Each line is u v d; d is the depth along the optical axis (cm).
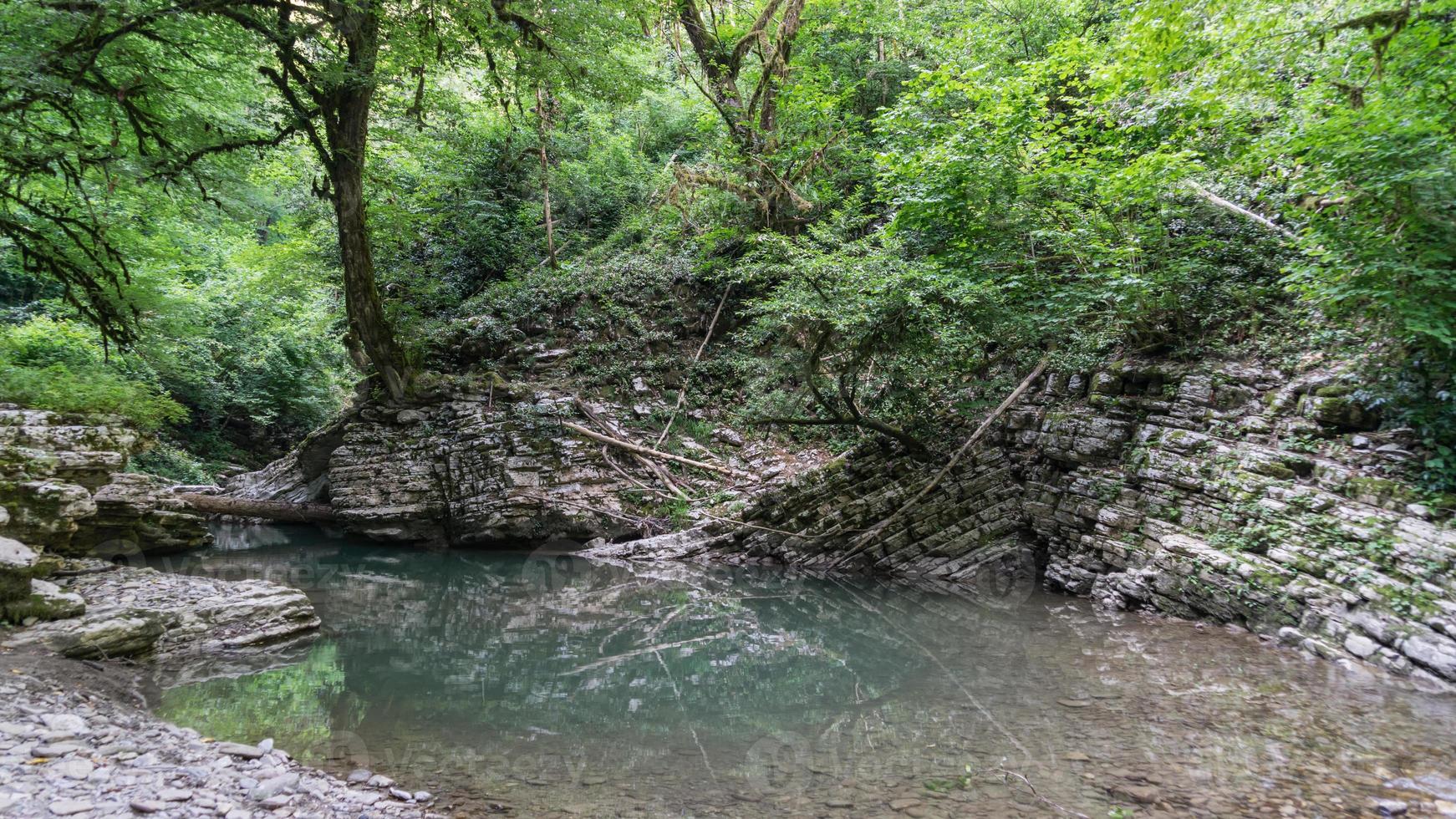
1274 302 1162
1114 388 1252
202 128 1286
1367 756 551
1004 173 1260
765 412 1661
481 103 2298
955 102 1717
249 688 730
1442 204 767
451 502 1658
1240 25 1018
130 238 1541
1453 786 499
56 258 1309
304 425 3008
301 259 2258
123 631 759
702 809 482
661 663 907
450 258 2366
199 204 1538
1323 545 873
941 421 1430
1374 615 784
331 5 1393
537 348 1941
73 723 504
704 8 2231
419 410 1756
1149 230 1200
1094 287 1262
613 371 1895
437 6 1422
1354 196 832
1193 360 1190
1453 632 712
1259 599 902
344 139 1576
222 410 2680
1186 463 1079
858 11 2158
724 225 2128
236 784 458
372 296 1698
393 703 715
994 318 1277
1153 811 470
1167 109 1199
